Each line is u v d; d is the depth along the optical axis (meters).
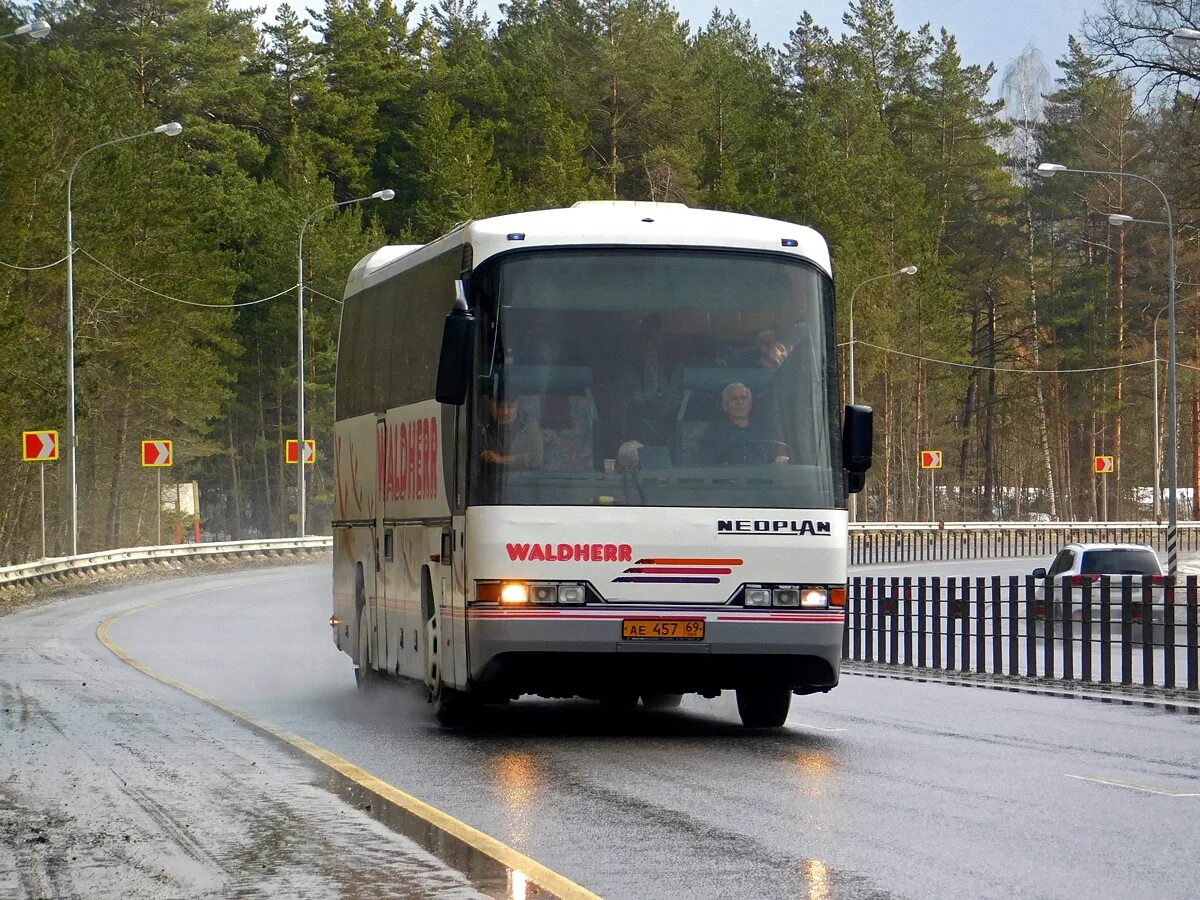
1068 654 43.09
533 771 23.30
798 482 27.03
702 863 16.44
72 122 127.38
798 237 27.89
